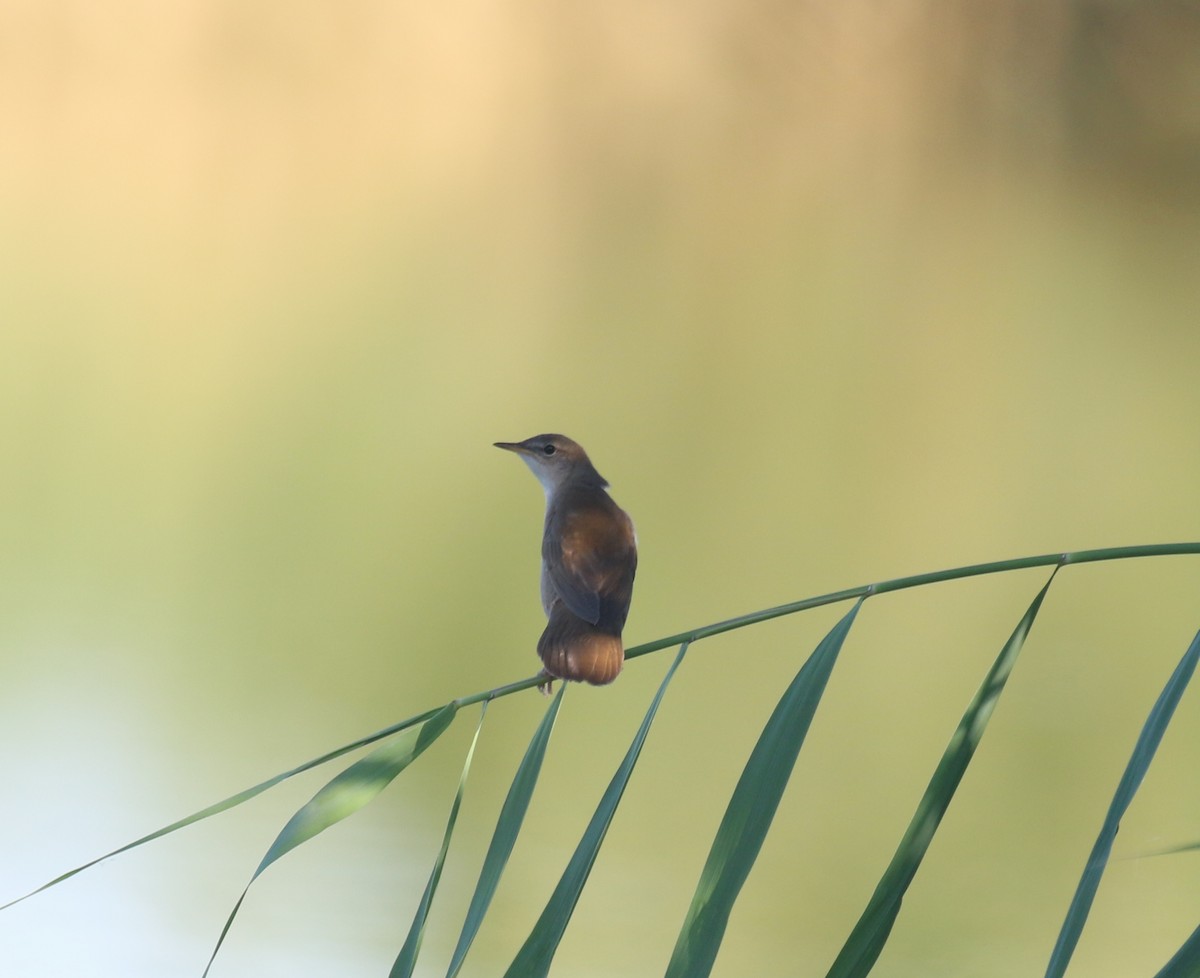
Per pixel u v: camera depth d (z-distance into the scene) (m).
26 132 28.80
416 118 30.33
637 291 25.61
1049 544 15.27
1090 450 19.39
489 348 21.81
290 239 26.00
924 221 30.03
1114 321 25.66
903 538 15.33
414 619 11.92
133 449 17.03
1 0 29.02
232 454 17.03
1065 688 11.22
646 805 8.91
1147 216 29.75
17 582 12.47
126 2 29.41
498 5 30.78
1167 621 12.91
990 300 26.33
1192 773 9.86
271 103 29.83
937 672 11.62
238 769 8.86
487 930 7.59
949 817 9.20
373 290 24.03
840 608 13.10
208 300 22.95
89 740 9.07
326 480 16.23
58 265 23.81
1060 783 9.65
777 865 8.48
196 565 13.22
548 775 9.48
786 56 31.17
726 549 14.68
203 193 27.67
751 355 23.14
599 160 30.52
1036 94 30.62
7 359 19.88
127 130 29.19
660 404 20.09
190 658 10.80
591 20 30.95
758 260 27.52
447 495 15.92
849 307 25.89
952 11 30.92
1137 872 8.47
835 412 20.67
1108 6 30.12
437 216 27.80
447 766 9.71
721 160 30.72
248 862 7.86
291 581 12.94
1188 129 29.55
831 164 31.31
